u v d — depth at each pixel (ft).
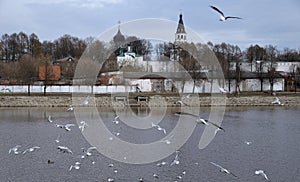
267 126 179.73
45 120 190.80
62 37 541.34
